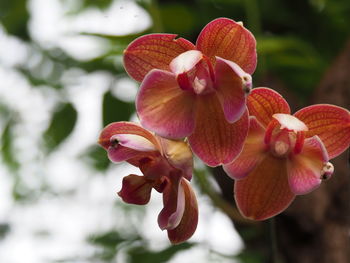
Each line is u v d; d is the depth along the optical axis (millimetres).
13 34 868
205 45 630
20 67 863
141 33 770
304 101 832
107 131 632
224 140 631
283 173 645
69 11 877
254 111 641
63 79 844
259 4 828
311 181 633
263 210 646
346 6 830
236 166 641
